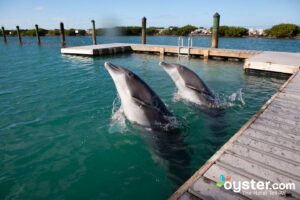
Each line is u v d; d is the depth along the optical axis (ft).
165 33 193.36
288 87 20.98
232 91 25.36
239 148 9.75
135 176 10.69
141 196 9.43
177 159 12.04
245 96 23.48
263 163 8.59
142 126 14.66
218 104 20.26
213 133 15.15
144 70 36.27
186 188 7.12
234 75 33.99
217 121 17.06
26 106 19.52
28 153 12.51
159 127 14.24
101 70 35.55
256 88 26.71
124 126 15.37
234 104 20.86
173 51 55.36
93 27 78.74
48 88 25.03
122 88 14.96
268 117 13.58
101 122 16.43
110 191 9.70
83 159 12.04
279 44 93.30
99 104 20.08
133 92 14.55
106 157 12.23
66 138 14.17
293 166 8.45
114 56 54.54
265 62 34.06
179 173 10.89
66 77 30.50
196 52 52.54
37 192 9.58
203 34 170.91
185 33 181.06
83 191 9.67
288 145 10.09
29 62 44.04
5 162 11.68
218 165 8.48
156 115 14.46
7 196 9.32
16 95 22.50
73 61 45.42
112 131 14.93
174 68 20.80
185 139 14.11
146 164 11.61
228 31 148.05
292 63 33.35
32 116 17.44
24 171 10.97
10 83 27.17
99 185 10.06
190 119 17.10
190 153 12.66
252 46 85.05
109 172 10.98
